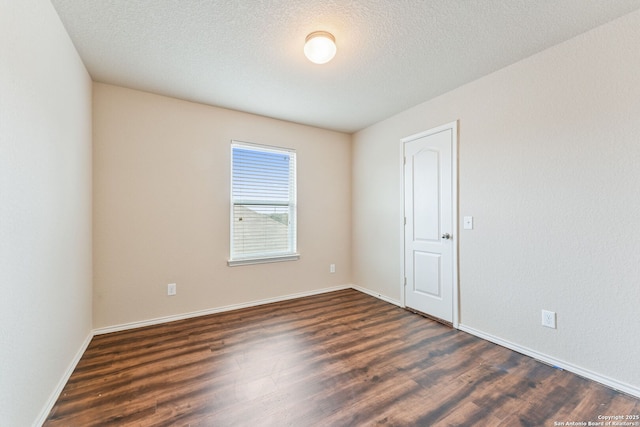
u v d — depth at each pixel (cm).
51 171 158
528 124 213
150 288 274
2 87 112
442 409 154
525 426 142
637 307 165
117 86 260
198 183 299
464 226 260
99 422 144
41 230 145
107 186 255
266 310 317
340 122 365
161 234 279
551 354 201
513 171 223
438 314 286
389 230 350
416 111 309
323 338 244
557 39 192
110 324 255
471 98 253
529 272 213
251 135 332
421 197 304
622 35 169
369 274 383
